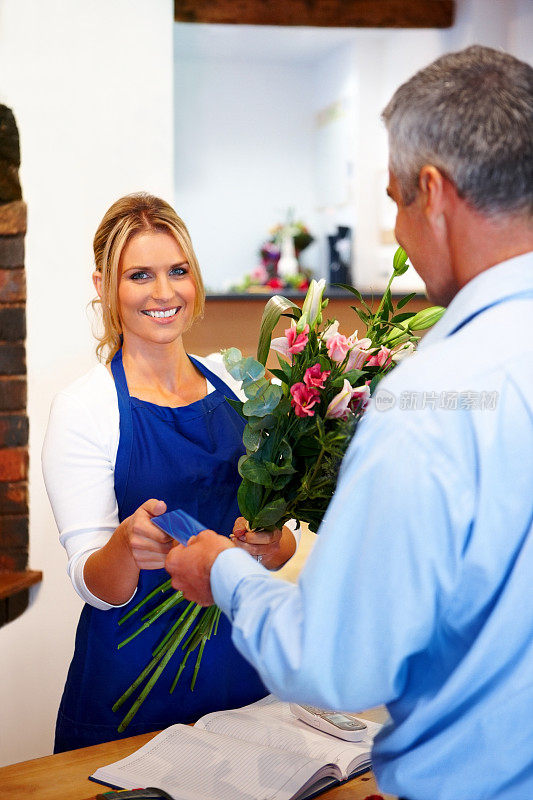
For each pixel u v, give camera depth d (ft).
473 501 2.65
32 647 8.95
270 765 3.94
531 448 2.68
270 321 4.59
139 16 9.01
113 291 5.24
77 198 8.97
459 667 2.75
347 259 23.81
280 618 2.89
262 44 24.77
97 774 3.99
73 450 5.10
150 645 5.10
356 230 24.17
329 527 2.81
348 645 2.75
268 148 27.37
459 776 2.78
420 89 2.93
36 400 8.94
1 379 8.84
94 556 4.75
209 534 3.45
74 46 8.82
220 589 3.21
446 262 3.06
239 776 3.88
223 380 5.78
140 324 5.23
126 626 5.06
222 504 5.35
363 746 4.24
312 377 4.11
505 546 2.68
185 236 5.24
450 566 2.66
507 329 2.80
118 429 5.18
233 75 26.81
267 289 25.36
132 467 5.17
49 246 8.89
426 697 2.85
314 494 4.22
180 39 24.09
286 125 27.40
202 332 12.14
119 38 8.98
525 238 2.89
